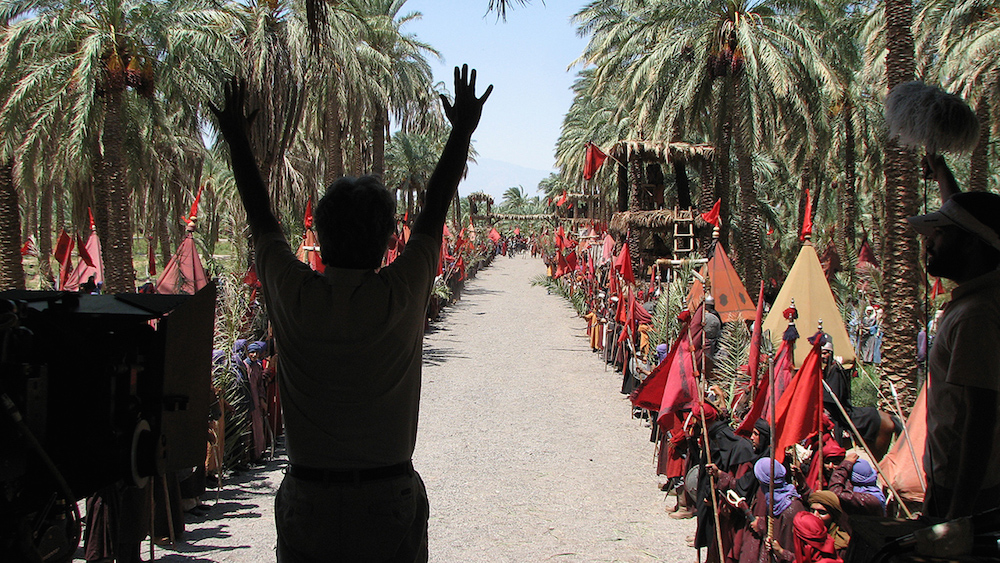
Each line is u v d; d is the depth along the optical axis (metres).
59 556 2.34
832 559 5.07
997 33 14.90
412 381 2.30
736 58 19.02
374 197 2.26
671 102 20.94
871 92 24.12
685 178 23.88
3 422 2.08
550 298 35.59
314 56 3.58
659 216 21.28
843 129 26.08
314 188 31.31
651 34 21.19
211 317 2.65
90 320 2.40
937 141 2.95
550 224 69.88
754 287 20.22
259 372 9.84
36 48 15.14
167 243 30.03
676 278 15.80
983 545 2.28
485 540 7.34
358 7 21.30
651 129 22.80
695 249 21.11
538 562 6.80
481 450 10.73
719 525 6.27
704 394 7.05
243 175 2.47
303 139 30.17
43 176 19.38
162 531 6.86
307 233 12.89
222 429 8.49
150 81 15.55
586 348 20.78
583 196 47.62
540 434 11.67
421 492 2.36
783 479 5.82
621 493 8.94
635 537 7.50
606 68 24.89
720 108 20.58
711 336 11.41
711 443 6.62
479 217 73.00
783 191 33.72
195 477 7.73
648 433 11.80
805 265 9.34
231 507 8.08
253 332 11.59
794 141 23.72
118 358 2.38
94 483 2.38
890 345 12.08
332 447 2.17
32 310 2.28
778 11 20.30
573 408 13.51
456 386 15.34
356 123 24.27
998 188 22.61
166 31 15.34
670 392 7.73
